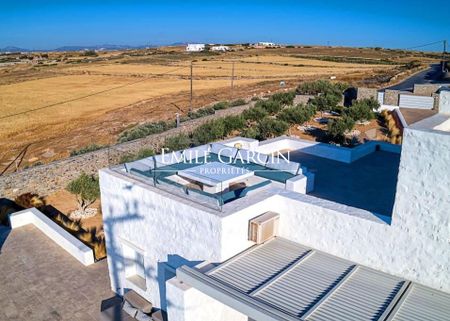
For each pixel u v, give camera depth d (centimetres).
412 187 675
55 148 3538
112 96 6456
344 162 1459
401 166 679
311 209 818
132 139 3041
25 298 1179
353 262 776
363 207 1023
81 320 1084
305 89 4856
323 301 640
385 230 724
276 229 849
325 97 4009
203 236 804
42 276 1293
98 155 2469
